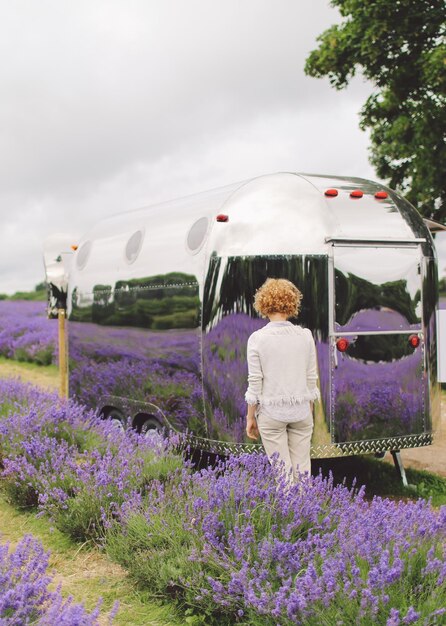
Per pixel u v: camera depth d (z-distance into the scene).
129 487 4.66
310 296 5.24
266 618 3.06
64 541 4.55
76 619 2.53
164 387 6.11
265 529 3.67
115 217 7.75
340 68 12.68
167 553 3.77
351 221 5.41
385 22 11.55
